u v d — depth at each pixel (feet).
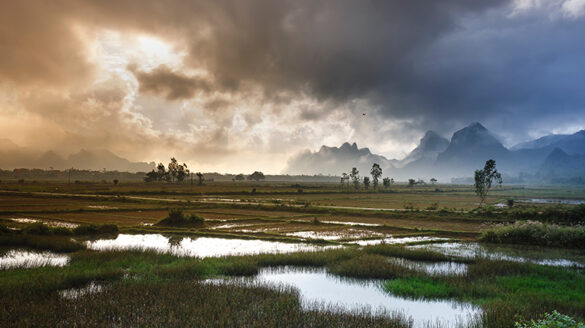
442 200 245.45
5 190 270.26
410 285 42.98
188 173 554.05
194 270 47.80
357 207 172.76
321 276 48.93
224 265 50.70
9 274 44.68
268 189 370.94
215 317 29.84
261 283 43.78
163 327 27.30
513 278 46.78
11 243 69.62
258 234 89.51
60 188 315.99
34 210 140.05
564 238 75.10
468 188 533.96
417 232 95.30
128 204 175.32
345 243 78.23
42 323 28.17
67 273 43.70
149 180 584.40
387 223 113.91
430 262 59.77
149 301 33.71
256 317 29.96
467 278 47.03
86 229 88.79
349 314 31.89
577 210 104.88
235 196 257.14
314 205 178.19
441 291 40.65
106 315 30.32
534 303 35.83
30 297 35.12
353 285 44.65
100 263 53.06
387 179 480.23
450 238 86.53
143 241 80.18
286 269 52.90
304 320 29.66
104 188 327.47
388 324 29.50
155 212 141.49
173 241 80.28
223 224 109.91
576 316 31.65
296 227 103.50
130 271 48.19
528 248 73.05
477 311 35.29
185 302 33.37
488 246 75.51
